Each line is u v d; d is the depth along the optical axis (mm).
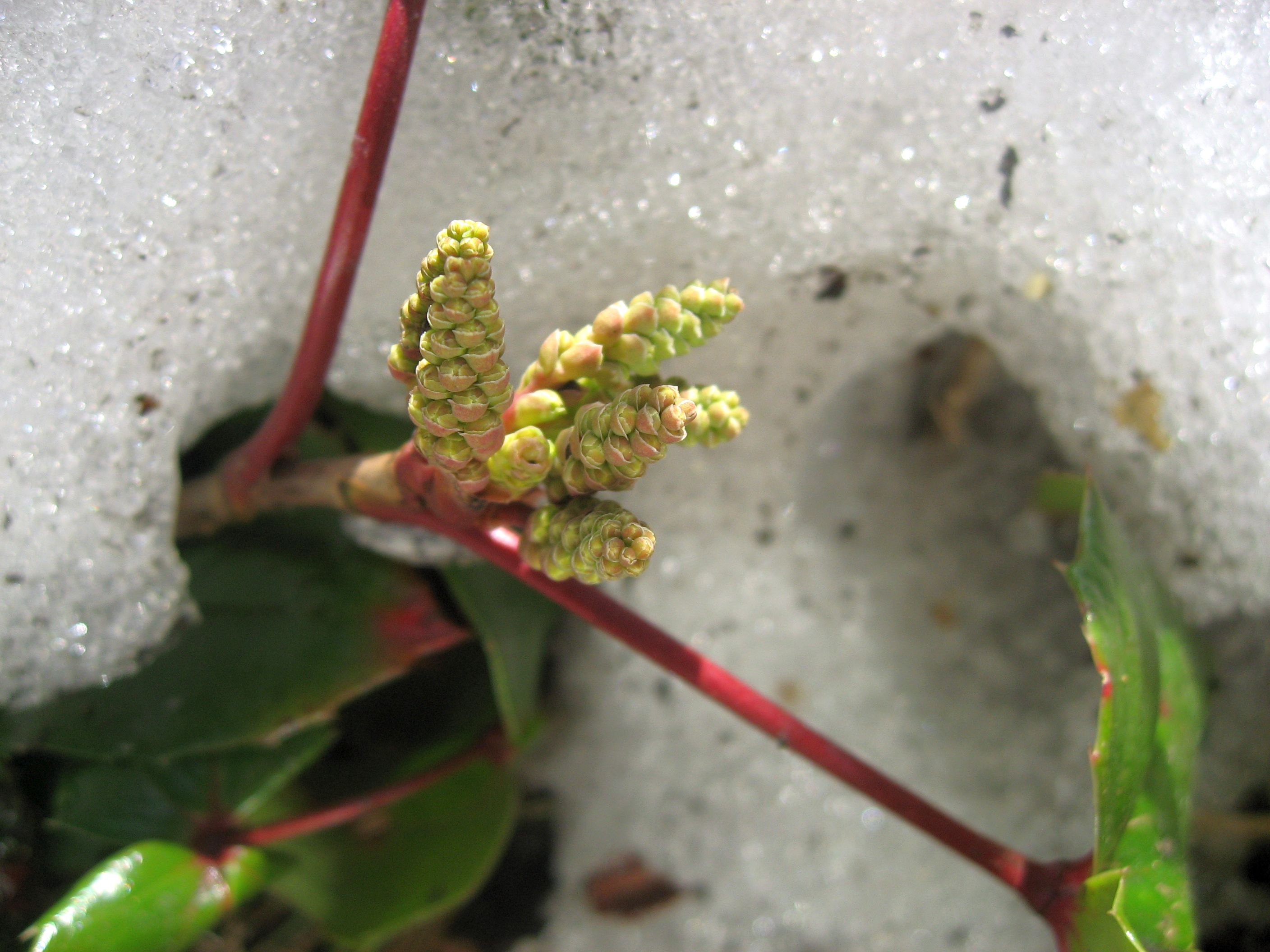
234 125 134
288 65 133
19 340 130
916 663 181
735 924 176
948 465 184
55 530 134
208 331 142
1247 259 143
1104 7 136
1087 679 177
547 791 177
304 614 147
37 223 130
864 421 181
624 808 179
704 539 175
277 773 142
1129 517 161
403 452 114
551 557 104
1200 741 146
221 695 141
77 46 130
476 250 87
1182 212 143
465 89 135
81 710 137
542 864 177
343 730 159
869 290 159
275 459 134
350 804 147
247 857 138
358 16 132
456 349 91
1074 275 150
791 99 139
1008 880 125
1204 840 166
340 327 125
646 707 177
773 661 180
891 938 175
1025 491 179
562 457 104
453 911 172
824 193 146
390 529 148
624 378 106
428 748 159
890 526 183
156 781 139
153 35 130
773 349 164
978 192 146
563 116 137
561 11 132
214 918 134
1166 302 148
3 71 129
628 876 177
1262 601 155
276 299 146
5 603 132
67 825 135
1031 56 137
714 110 139
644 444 92
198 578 144
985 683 180
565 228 145
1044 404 168
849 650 181
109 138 131
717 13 134
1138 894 125
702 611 177
